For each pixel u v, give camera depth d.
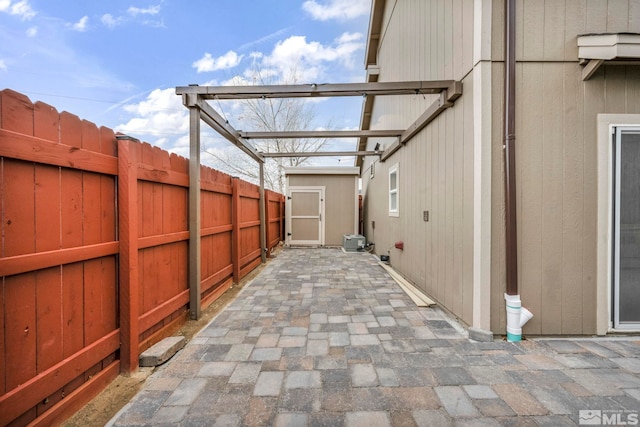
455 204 2.88
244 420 1.56
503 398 1.71
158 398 1.73
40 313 1.45
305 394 1.76
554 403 1.66
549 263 2.48
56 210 1.54
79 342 1.67
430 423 1.53
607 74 2.47
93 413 1.63
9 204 1.32
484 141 2.44
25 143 1.36
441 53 3.26
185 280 2.95
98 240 1.82
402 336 2.54
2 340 1.28
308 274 4.99
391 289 4.06
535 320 2.50
